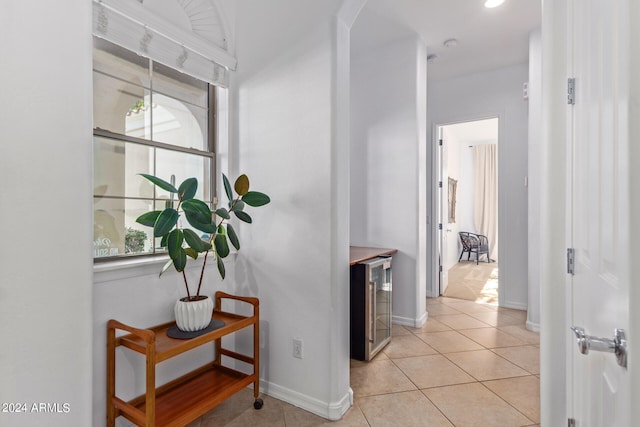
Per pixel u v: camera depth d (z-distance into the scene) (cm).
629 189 55
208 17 204
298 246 193
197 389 176
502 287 395
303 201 192
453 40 330
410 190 328
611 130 74
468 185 798
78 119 92
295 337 194
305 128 191
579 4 109
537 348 273
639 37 53
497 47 345
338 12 182
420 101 330
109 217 166
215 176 218
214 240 172
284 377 199
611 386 73
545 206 135
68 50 90
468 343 285
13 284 79
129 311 159
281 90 200
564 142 129
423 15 288
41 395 83
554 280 133
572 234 121
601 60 83
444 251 471
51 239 86
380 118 344
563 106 129
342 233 191
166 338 157
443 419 180
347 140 198
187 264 188
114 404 147
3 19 78
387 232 341
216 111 219
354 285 255
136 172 177
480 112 410
